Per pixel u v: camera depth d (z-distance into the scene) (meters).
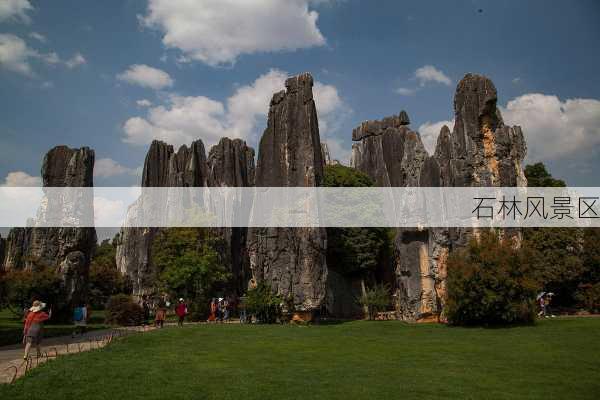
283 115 46.00
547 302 42.38
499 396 15.66
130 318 42.84
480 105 42.25
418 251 43.62
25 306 43.66
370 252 58.00
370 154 82.88
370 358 22.78
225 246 59.28
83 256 48.09
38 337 21.20
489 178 41.66
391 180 71.44
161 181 80.62
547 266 47.94
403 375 18.78
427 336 30.95
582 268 47.69
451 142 43.97
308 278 42.00
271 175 45.62
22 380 16.44
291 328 36.16
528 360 21.66
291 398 15.12
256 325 39.34
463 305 35.44
